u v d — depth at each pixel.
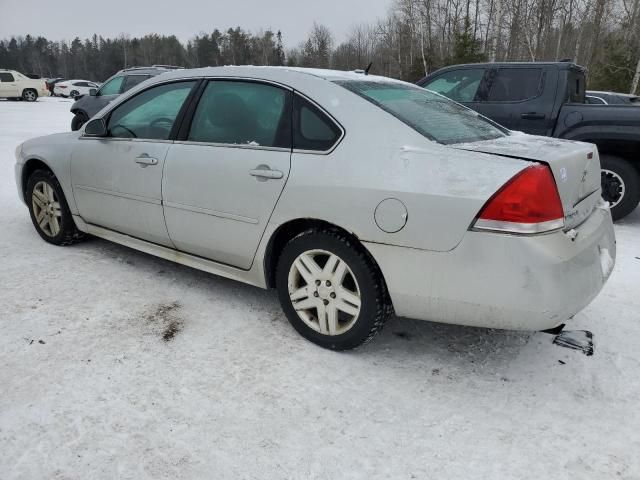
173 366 2.72
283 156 2.87
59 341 2.91
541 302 2.27
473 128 3.01
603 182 5.72
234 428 2.29
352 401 2.50
